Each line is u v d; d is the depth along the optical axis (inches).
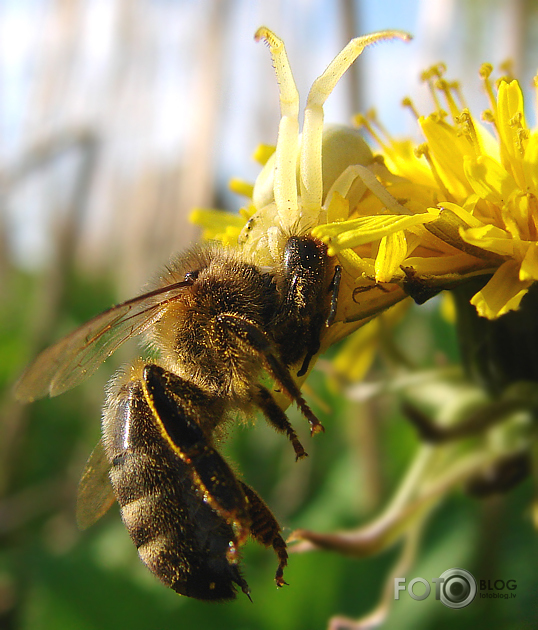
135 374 1.8
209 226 1.9
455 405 2.0
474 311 1.8
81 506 1.8
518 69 2.5
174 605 2.3
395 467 2.5
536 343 1.8
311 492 2.6
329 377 2.2
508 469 2.0
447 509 2.3
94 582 2.4
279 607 2.3
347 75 2.4
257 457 2.8
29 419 3.0
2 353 3.4
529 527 2.3
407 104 1.9
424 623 2.2
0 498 2.9
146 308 1.8
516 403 1.9
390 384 2.1
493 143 1.9
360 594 2.3
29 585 2.5
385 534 2.0
